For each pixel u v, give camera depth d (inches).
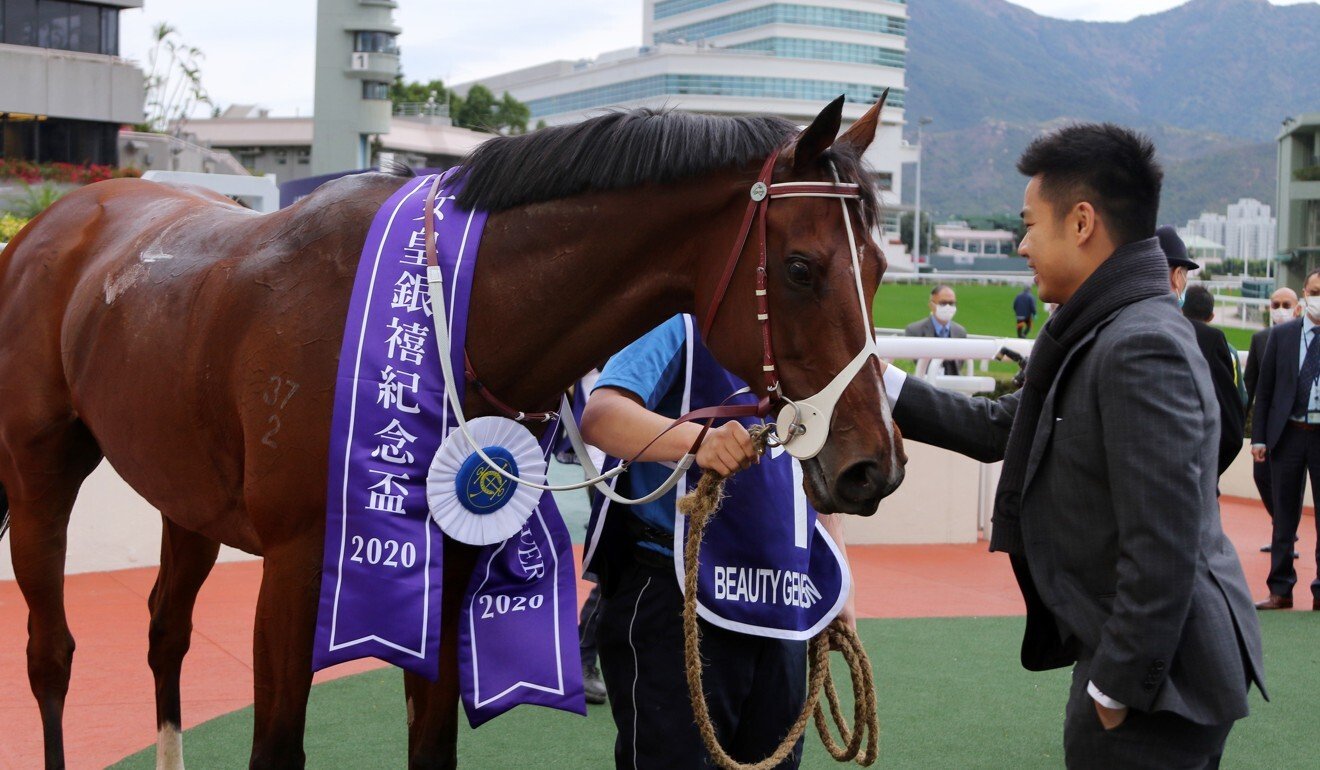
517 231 78.3
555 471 293.4
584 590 193.0
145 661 154.5
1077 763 70.6
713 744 75.5
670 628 82.7
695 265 75.8
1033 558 71.6
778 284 69.2
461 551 82.3
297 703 80.3
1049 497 70.6
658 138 74.9
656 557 83.7
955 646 169.6
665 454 76.4
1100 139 71.7
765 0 3282.5
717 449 72.6
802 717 81.5
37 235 115.4
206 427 86.0
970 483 238.2
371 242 79.4
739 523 81.3
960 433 85.8
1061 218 72.4
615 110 79.4
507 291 78.3
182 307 89.0
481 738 131.6
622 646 85.0
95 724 132.2
